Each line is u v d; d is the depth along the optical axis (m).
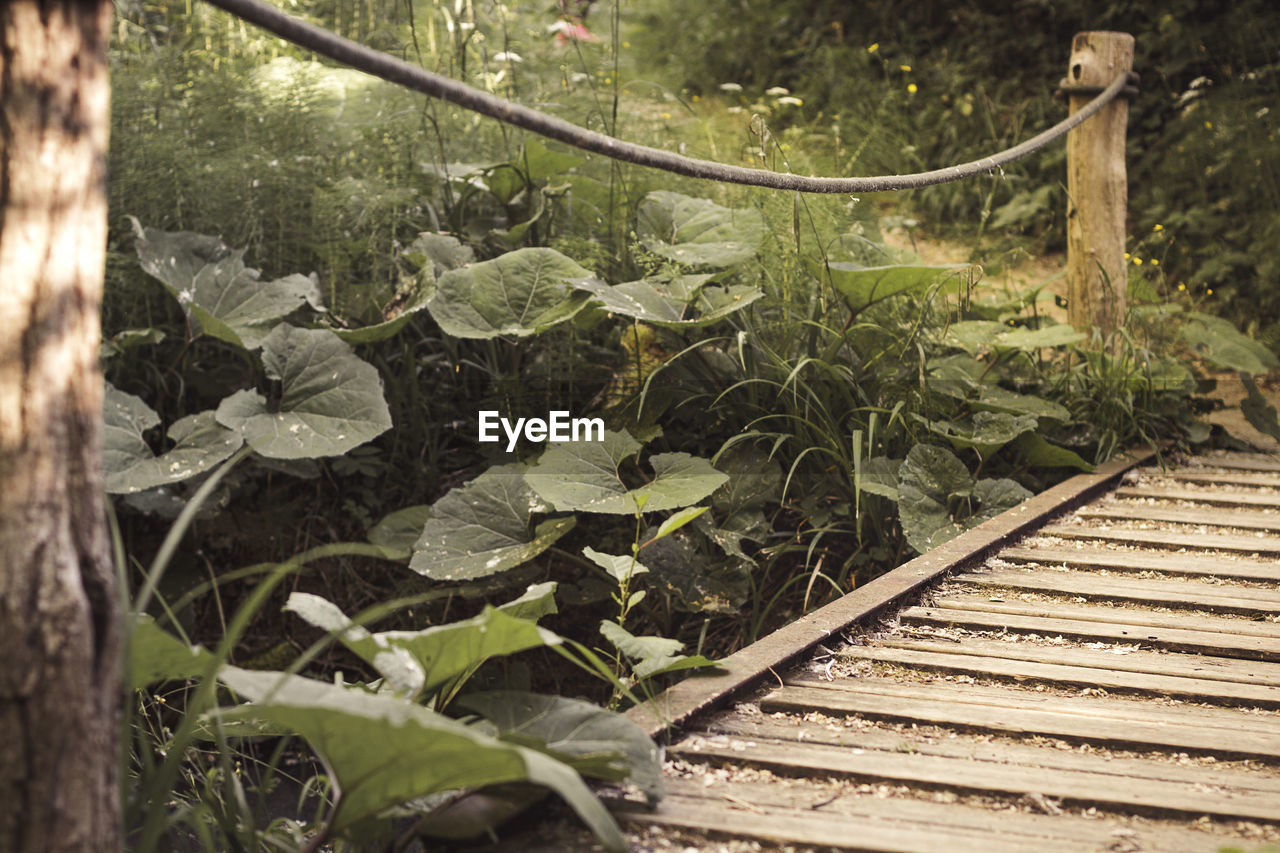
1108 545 3.63
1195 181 8.30
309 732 1.67
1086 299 5.36
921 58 10.22
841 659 2.73
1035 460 4.41
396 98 5.27
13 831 1.36
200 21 6.04
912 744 2.25
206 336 4.47
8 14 1.36
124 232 4.50
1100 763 2.14
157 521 4.22
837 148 5.61
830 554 4.14
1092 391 4.90
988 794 2.02
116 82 4.79
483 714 2.09
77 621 1.40
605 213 5.02
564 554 3.87
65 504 1.41
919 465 3.89
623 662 3.17
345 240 4.66
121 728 1.72
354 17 6.43
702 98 10.45
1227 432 5.11
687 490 3.52
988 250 7.63
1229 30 9.02
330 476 4.36
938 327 4.77
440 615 4.12
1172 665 2.64
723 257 4.41
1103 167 5.30
